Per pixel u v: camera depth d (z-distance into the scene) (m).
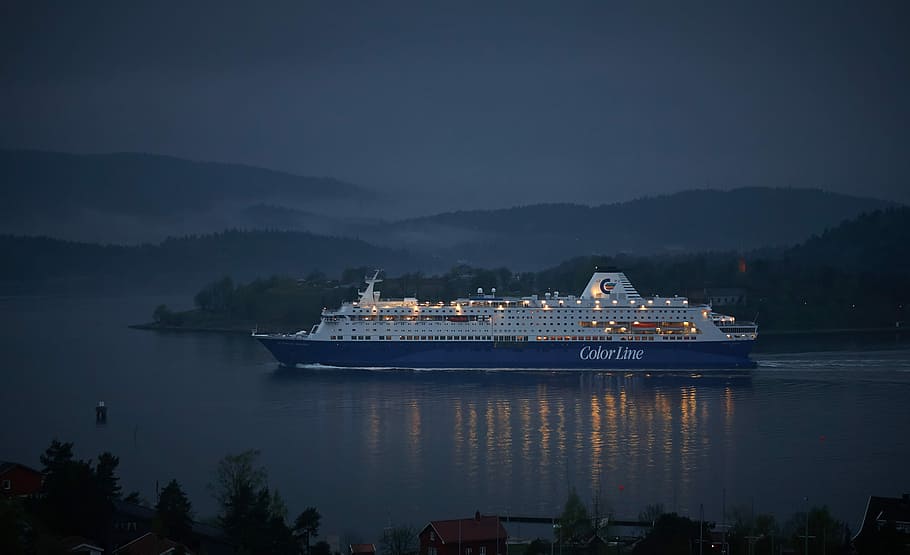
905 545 179.50
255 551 178.12
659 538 185.38
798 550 183.25
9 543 154.12
